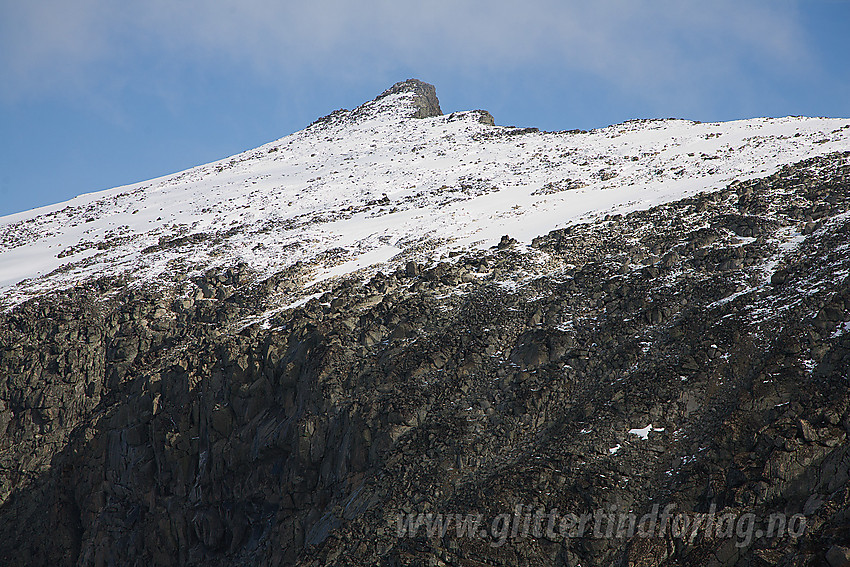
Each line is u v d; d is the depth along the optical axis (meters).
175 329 178.88
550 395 117.81
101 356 178.75
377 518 108.31
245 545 132.00
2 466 168.62
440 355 129.75
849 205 148.00
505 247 172.12
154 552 141.12
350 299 155.50
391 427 119.31
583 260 156.50
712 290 129.38
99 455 158.50
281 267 195.50
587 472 103.44
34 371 177.62
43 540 157.25
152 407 153.12
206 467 140.25
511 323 136.12
